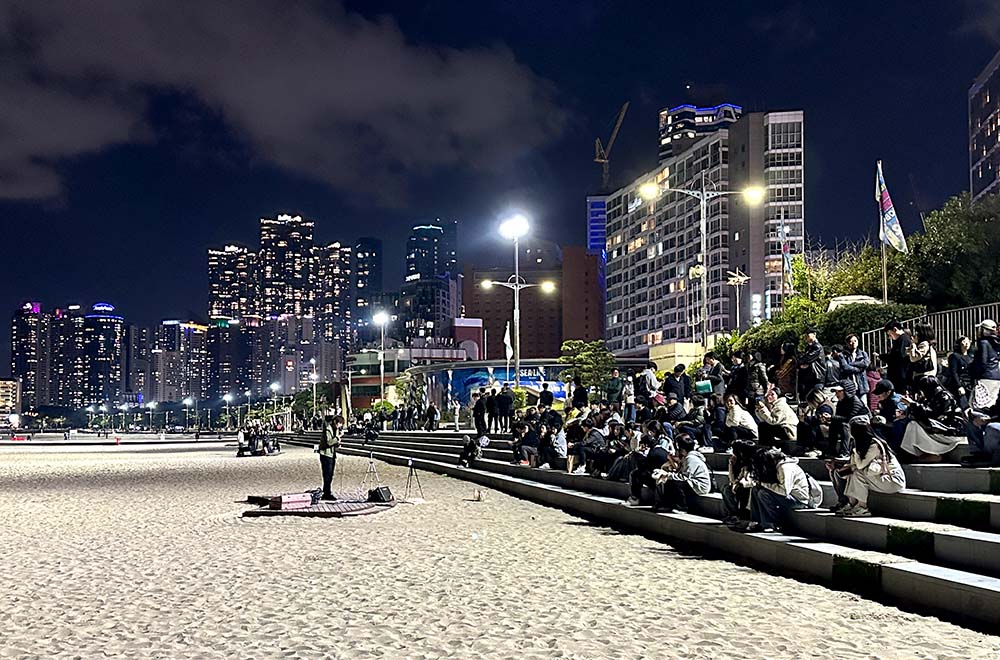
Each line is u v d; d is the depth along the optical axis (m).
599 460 21.55
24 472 39.88
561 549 14.65
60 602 10.37
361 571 12.43
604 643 8.34
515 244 48.34
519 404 46.75
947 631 8.60
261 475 34.97
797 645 8.20
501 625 9.09
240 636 8.67
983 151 120.06
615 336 171.12
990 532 10.38
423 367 87.88
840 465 12.66
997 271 39.38
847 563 10.97
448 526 17.88
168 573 12.32
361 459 48.03
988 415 13.59
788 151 128.88
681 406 21.77
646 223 157.38
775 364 27.03
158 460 52.44
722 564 13.05
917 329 17.98
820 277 52.75
